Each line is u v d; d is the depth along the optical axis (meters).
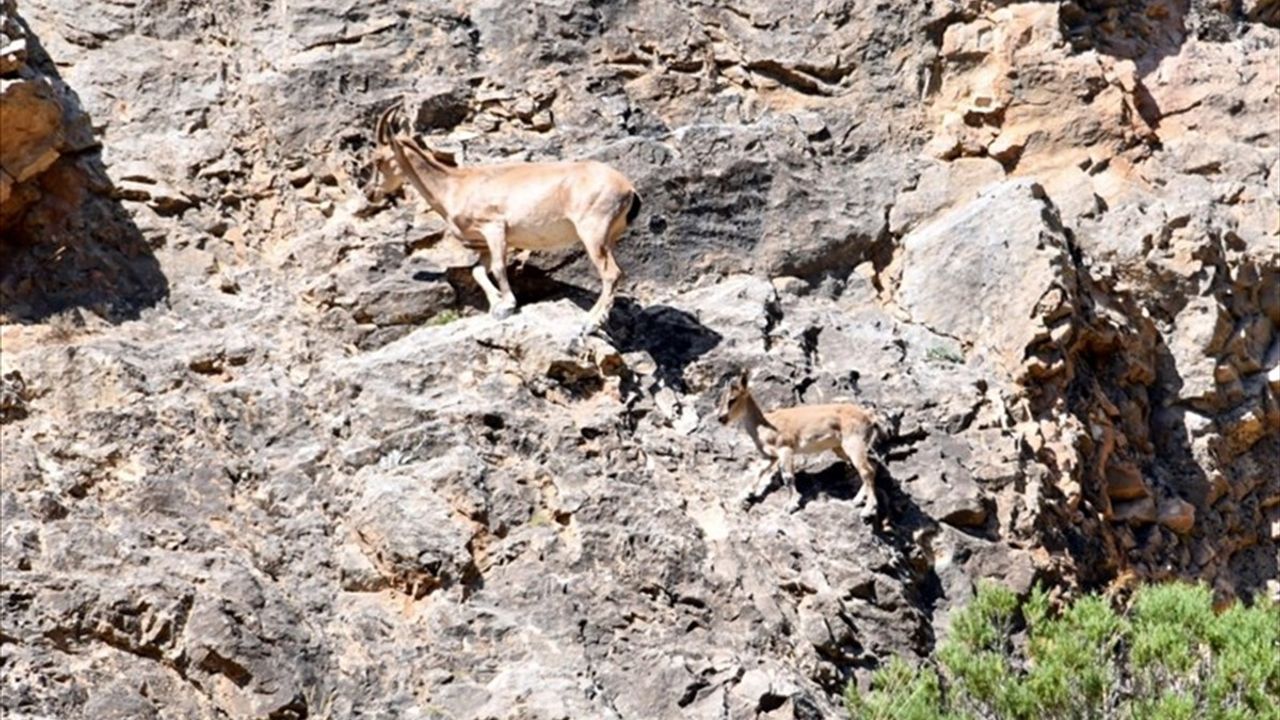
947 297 49.94
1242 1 60.91
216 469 41.50
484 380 43.19
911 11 55.66
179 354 44.44
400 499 40.34
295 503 41.34
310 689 38.03
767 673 38.69
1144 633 37.88
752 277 50.34
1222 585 50.22
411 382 43.28
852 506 43.16
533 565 39.81
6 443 41.47
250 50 52.19
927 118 55.03
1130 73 56.47
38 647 37.50
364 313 46.62
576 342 43.50
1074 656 37.16
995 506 45.09
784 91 54.97
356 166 50.00
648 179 50.50
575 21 53.78
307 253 48.03
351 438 42.53
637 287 49.47
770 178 51.81
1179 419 51.69
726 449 44.41
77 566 38.88
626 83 53.59
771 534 41.88
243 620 38.28
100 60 50.78
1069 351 49.06
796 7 55.94
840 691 40.22
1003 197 50.81
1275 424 53.69
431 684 38.03
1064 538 46.00
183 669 37.78
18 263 46.69
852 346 48.34
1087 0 58.31
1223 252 53.22
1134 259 52.38
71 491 40.56
